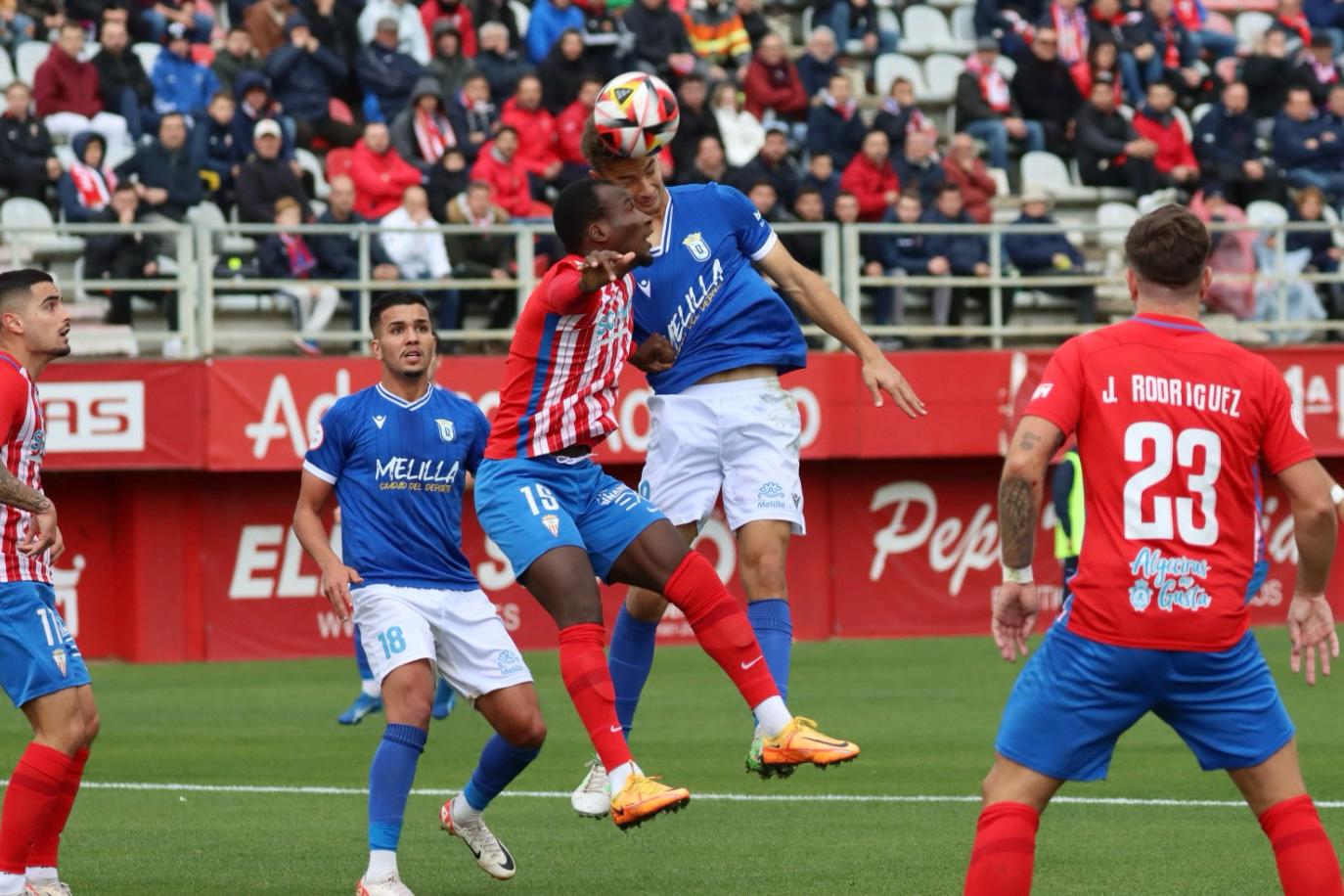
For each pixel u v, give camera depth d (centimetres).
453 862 2583
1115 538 1708
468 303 6059
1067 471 4156
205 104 6656
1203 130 7306
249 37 6819
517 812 3023
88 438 5531
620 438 5769
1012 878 1705
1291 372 6159
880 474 6247
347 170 6266
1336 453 6172
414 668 2253
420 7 7250
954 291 6338
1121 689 1711
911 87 6944
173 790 3278
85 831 2842
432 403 2336
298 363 5656
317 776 3453
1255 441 1731
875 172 6588
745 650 2162
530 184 6475
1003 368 6062
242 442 5622
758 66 7169
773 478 2425
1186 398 1716
